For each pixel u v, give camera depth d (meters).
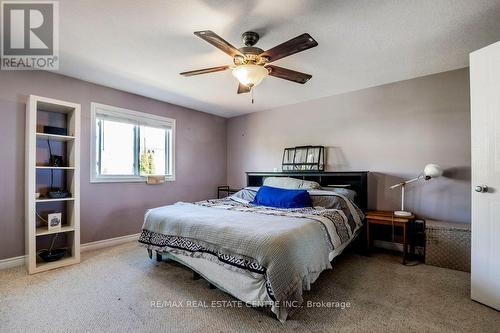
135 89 3.46
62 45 2.26
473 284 1.90
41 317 1.68
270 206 3.06
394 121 3.20
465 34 2.06
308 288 1.71
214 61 2.59
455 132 2.79
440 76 2.88
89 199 3.17
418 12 1.78
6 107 2.58
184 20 1.89
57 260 2.62
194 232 2.09
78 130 2.74
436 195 2.90
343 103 3.62
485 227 1.84
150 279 2.27
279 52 1.82
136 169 3.72
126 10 1.77
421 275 2.37
